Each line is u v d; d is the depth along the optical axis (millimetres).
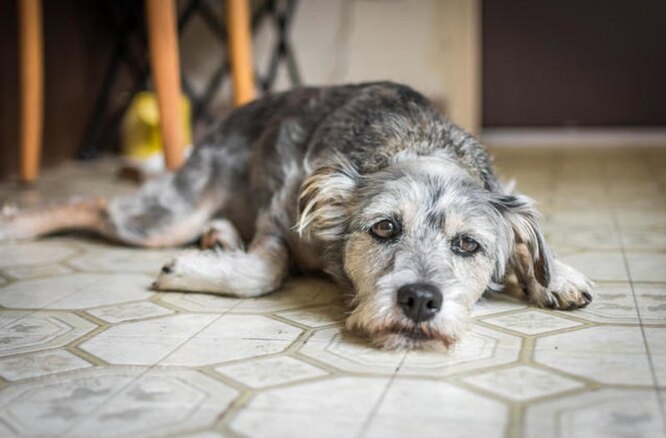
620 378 692
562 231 1291
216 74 2344
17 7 1859
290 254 1032
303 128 1118
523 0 2752
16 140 1888
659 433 588
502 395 664
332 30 2387
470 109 2436
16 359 770
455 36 2387
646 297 928
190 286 983
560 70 2777
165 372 730
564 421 612
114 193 1694
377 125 1002
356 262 850
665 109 2756
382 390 680
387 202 833
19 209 1483
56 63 2070
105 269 1114
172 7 1521
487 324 848
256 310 917
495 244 854
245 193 1196
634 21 2727
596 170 1986
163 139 1556
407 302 760
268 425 617
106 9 2285
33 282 1051
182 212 1224
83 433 610
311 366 739
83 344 810
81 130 2219
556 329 827
